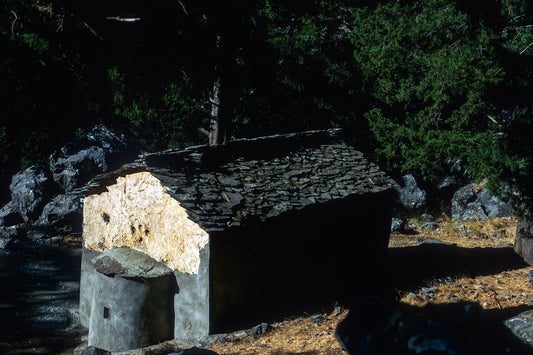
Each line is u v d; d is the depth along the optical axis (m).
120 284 10.90
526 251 13.74
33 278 17.14
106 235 13.05
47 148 28.22
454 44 15.42
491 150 12.33
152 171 10.94
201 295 10.16
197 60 21.78
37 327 13.47
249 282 10.69
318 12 24.59
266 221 10.86
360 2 23.72
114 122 26.48
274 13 25.02
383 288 11.88
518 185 12.08
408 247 16.25
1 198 28.22
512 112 14.89
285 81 22.23
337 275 12.54
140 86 24.22
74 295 15.86
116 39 21.84
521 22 14.51
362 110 20.38
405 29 16.09
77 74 25.48
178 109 23.33
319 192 12.19
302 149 14.23
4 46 23.12
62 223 21.59
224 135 22.47
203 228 9.70
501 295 10.36
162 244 11.20
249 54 22.48
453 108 16.20
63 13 17.64
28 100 25.56
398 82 17.20
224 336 9.56
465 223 19.64
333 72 21.44
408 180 22.06
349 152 15.10
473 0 15.05
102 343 11.23
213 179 11.32
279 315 10.91
